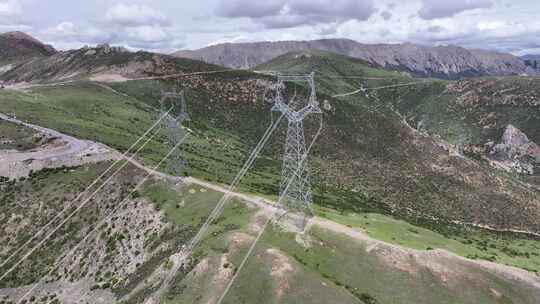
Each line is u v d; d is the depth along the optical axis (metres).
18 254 106.00
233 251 87.19
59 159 129.12
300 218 101.25
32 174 125.19
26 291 97.25
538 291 89.56
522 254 127.25
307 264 88.31
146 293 85.25
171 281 85.38
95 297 91.81
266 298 78.25
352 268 88.69
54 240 108.06
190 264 87.44
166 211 108.81
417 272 88.94
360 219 117.69
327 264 89.12
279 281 80.44
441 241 112.81
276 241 93.44
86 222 111.12
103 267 99.38
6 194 120.06
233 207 107.56
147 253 98.62
